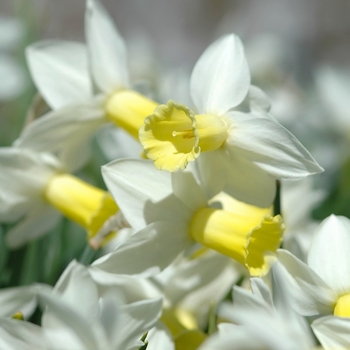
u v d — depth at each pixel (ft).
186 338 1.60
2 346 1.48
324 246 1.57
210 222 1.62
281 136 1.58
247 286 1.69
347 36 5.52
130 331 1.48
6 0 5.08
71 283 1.49
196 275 1.66
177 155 1.60
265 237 1.58
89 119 1.77
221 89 1.63
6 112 2.64
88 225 1.73
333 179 2.12
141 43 2.74
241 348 1.39
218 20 5.89
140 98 1.77
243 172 1.61
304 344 1.43
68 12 5.29
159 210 1.61
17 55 2.25
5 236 1.79
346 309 1.54
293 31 5.47
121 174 1.62
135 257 1.60
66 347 1.44
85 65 1.80
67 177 1.81
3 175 1.78
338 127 2.22
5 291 1.53
